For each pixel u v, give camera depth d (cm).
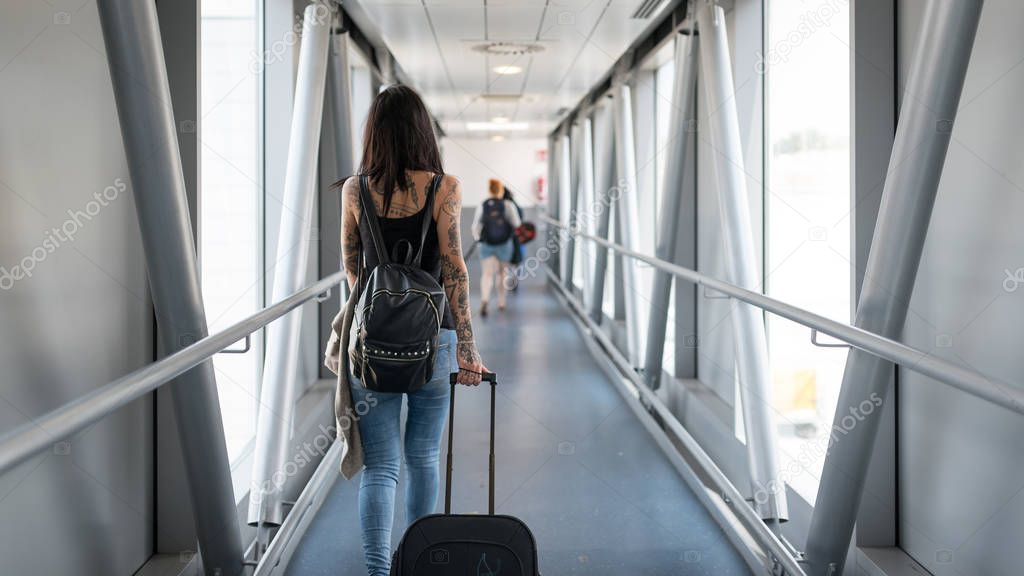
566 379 743
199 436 270
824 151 409
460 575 248
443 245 277
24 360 211
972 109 258
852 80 318
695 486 447
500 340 952
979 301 255
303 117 443
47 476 228
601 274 939
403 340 257
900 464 314
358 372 267
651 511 419
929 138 224
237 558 297
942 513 285
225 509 286
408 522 290
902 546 314
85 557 253
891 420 315
